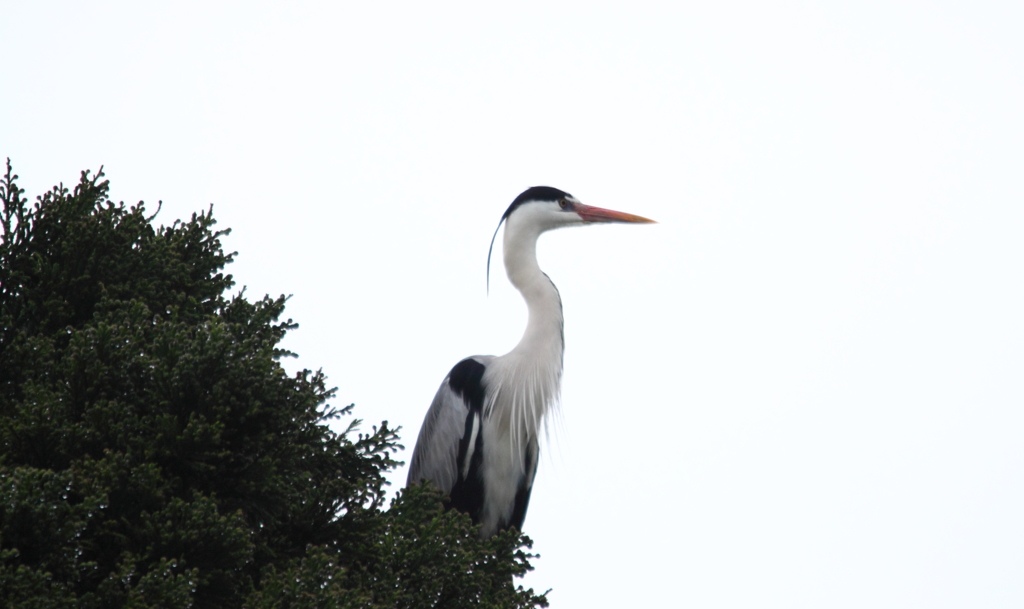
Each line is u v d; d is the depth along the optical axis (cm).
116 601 849
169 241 1230
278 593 892
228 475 990
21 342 1048
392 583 1020
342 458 1129
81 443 951
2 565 811
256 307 1230
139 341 1005
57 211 1171
